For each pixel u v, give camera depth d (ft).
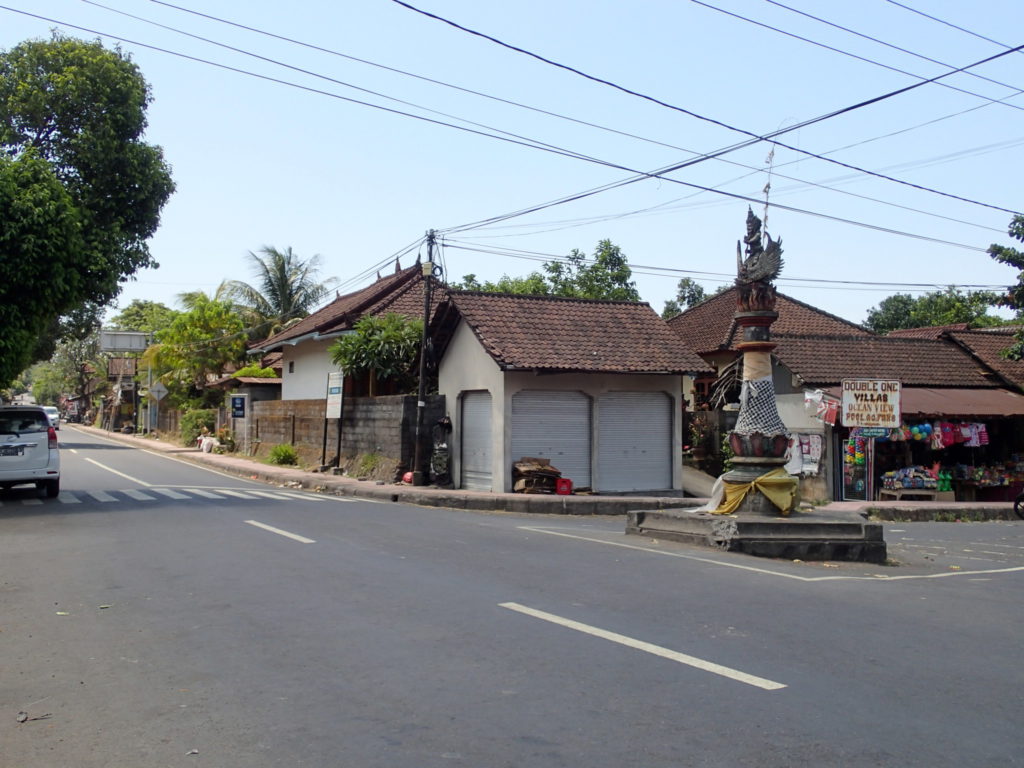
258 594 25.55
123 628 21.93
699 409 84.64
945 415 66.80
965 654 20.03
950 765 13.44
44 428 52.90
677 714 15.58
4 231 44.32
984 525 56.90
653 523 40.37
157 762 13.71
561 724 15.10
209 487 63.62
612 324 68.49
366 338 72.69
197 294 143.95
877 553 36.04
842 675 18.06
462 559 31.96
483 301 65.62
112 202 52.29
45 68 51.57
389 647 19.92
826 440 68.74
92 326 75.66
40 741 14.66
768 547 35.55
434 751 13.96
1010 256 70.95
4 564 30.78
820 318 98.43
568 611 23.47
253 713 15.80
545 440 62.54
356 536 37.63
